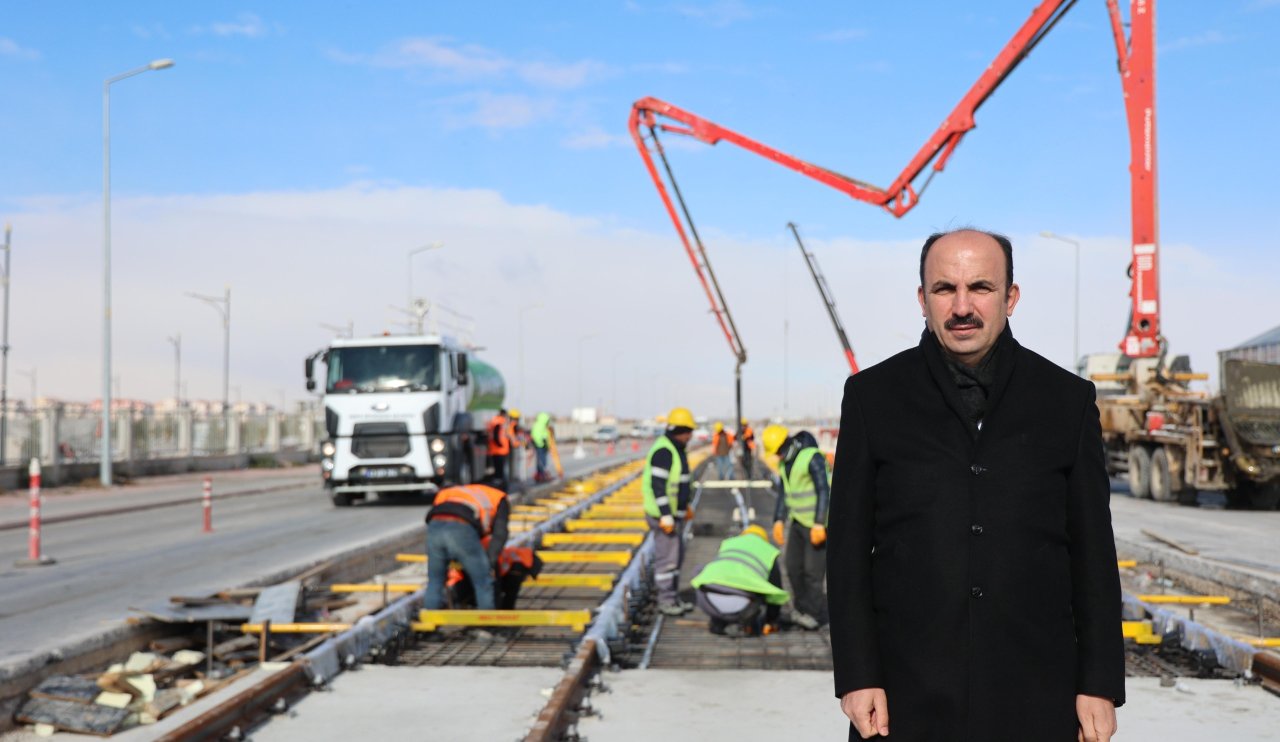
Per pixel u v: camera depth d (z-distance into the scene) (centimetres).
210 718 574
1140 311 2388
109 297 3122
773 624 982
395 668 779
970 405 275
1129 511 2123
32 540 1362
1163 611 916
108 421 3084
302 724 626
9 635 853
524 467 4231
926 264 275
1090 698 262
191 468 4009
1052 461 266
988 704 261
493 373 3169
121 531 1842
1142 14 2372
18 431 2991
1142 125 2364
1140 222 2375
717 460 3086
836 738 593
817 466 980
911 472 270
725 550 989
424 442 2295
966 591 263
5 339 3158
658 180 3391
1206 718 624
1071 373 276
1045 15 2389
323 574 1209
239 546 1555
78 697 666
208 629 870
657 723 627
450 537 928
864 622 273
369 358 2322
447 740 592
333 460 2298
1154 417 2336
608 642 826
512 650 870
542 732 553
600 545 1659
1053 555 266
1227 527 1758
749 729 613
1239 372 2088
